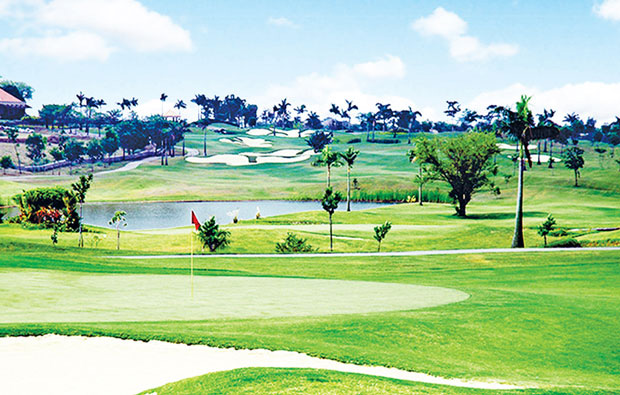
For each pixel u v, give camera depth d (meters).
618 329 17.73
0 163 199.00
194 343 14.56
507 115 57.97
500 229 65.94
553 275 34.25
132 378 12.09
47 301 21.08
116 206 144.00
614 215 95.69
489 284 30.53
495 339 16.44
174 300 22.05
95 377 12.15
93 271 31.47
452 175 103.44
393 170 197.25
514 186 156.62
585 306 20.98
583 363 14.87
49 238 61.97
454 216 101.12
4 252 42.50
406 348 15.30
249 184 182.88
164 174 199.75
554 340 16.61
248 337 15.00
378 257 48.06
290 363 13.22
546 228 57.50
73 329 15.59
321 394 10.83
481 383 12.70
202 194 167.25
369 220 90.38
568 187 153.12
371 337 15.93
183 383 11.53
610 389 12.48
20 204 76.12
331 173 193.88
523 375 13.66
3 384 11.73
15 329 15.52
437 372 13.27
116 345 14.46
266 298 22.86
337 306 20.94
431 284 30.30
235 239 62.47
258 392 10.87
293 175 199.50
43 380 11.98
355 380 11.69
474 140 104.88
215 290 25.12
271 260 45.97
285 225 80.56
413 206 117.88
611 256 44.00
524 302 21.58
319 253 51.53
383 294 24.39
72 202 73.25
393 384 11.63
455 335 16.56
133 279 28.19
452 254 49.03
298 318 18.09
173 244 61.31
